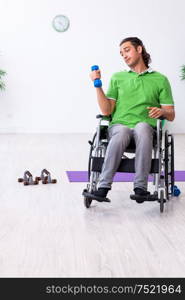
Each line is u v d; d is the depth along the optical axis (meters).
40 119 6.82
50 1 6.60
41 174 3.51
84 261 1.89
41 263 1.87
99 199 2.59
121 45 2.88
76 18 6.64
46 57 6.70
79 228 2.35
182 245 2.11
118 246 2.08
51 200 2.92
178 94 6.86
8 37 6.62
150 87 2.81
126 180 3.52
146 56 2.87
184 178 3.66
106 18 6.66
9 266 1.84
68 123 6.86
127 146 2.71
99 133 2.72
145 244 2.12
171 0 6.68
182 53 6.77
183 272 1.80
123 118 2.80
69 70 6.75
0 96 6.72
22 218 2.51
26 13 6.59
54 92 6.78
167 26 6.71
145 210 2.71
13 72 6.69
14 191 3.15
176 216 2.59
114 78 2.88
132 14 6.67
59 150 5.11
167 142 2.71
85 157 4.66
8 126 6.80
